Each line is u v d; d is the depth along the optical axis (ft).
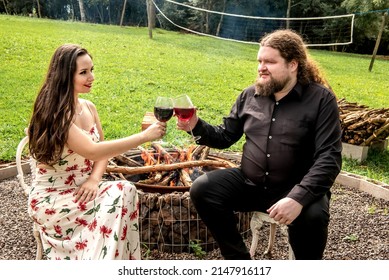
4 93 25.94
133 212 7.98
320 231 7.77
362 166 17.33
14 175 14.48
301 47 8.60
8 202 12.34
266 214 8.95
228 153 16.56
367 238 11.13
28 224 11.11
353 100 33.55
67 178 8.13
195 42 61.46
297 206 7.59
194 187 8.57
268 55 8.38
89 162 8.39
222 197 8.54
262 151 8.61
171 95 29.37
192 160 11.81
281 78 8.37
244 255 8.56
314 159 8.25
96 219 7.69
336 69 51.34
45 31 52.70
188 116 8.66
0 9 90.58
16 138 17.99
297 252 8.06
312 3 86.79
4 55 36.73
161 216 10.00
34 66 34.32
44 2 93.50
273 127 8.56
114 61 39.50
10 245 10.06
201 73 38.78
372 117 17.90
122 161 11.59
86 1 97.86
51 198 7.99
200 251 9.96
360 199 13.84
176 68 39.81
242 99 9.45
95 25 67.97
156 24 94.79
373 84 42.65
